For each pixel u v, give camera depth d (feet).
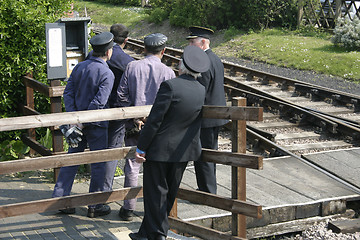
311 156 27.50
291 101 42.37
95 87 17.51
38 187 20.99
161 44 17.87
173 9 89.30
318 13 76.13
